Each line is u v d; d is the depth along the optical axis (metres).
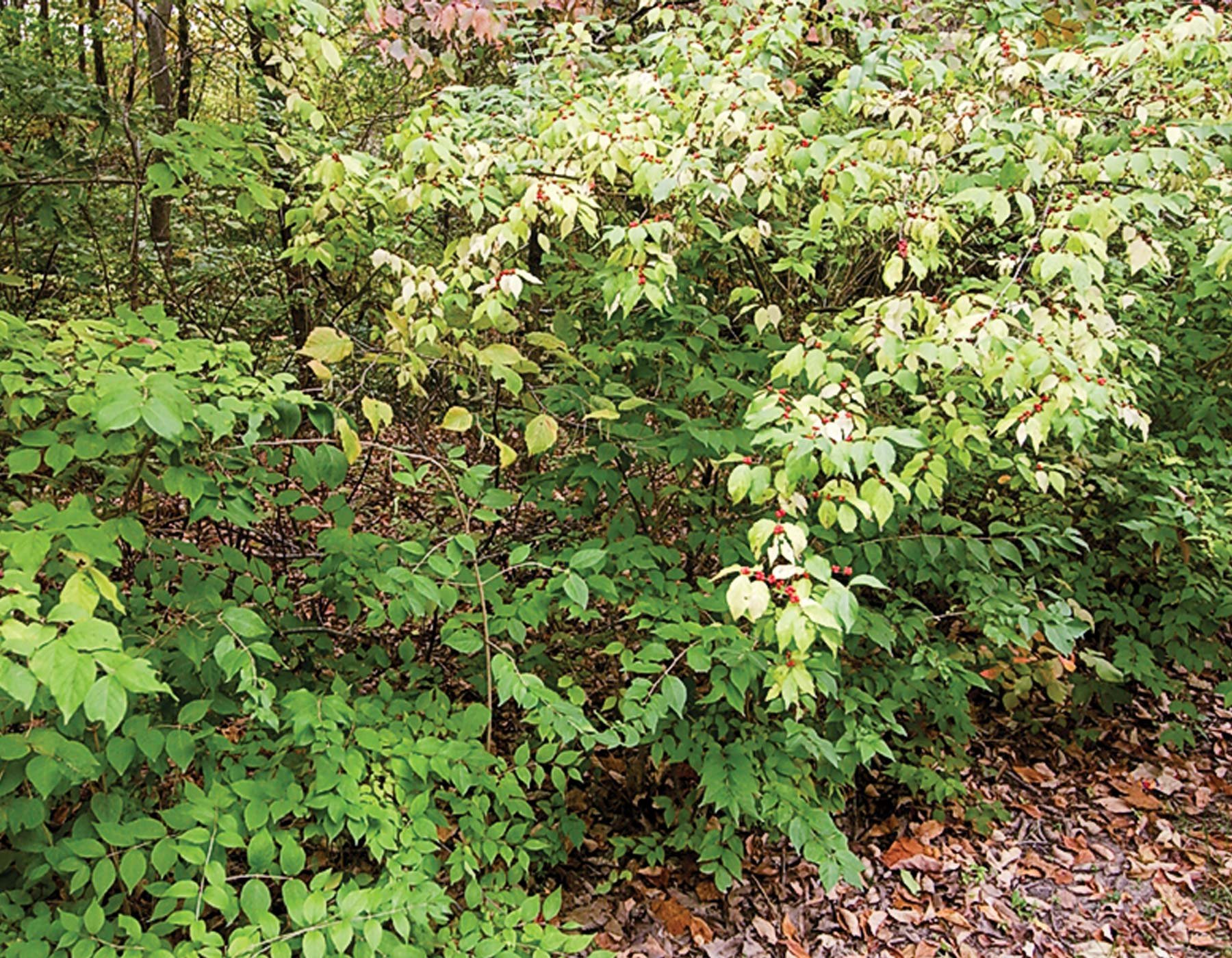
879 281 3.08
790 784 2.60
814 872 3.07
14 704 1.67
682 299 2.80
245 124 3.04
